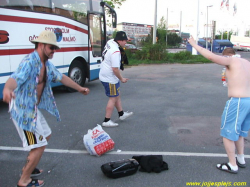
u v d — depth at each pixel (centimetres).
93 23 948
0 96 627
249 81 322
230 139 333
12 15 634
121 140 460
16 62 654
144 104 724
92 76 956
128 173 336
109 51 489
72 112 647
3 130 514
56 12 770
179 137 474
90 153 396
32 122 272
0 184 318
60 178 333
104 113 637
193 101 757
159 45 2147
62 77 317
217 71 1498
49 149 422
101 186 315
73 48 856
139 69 1661
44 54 281
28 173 299
